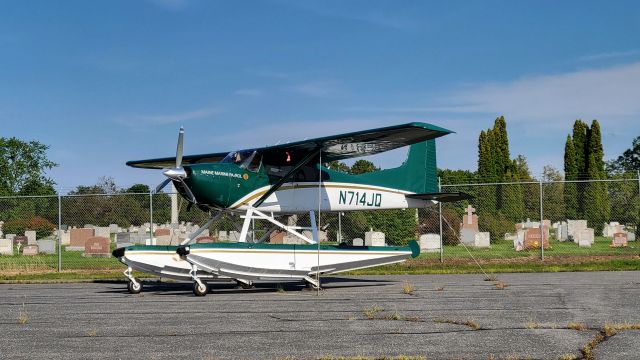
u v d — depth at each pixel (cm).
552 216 3925
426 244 2723
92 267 2127
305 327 884
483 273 1820
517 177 4600
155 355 715
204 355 713
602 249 2678
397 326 884
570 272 1797
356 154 1600
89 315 1027
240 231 1641
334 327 882
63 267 2130
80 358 703
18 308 1128
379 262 1545
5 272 1986
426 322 915
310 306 1110
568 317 950
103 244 2708
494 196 3484
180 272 1416
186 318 981
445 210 2989
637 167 8106
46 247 3059
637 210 3519
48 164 5784
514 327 866
